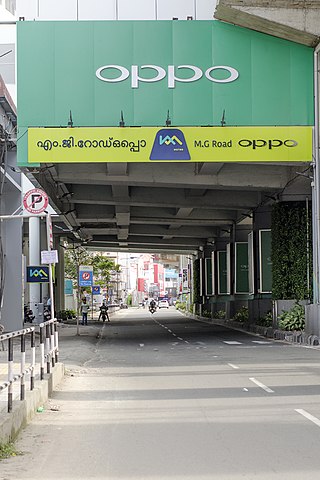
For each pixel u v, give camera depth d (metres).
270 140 26.61
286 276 32.81
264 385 14.62
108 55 26.41
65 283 75.50
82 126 26.20
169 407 11.89
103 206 45.78
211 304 64.69
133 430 9.79
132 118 26.30
